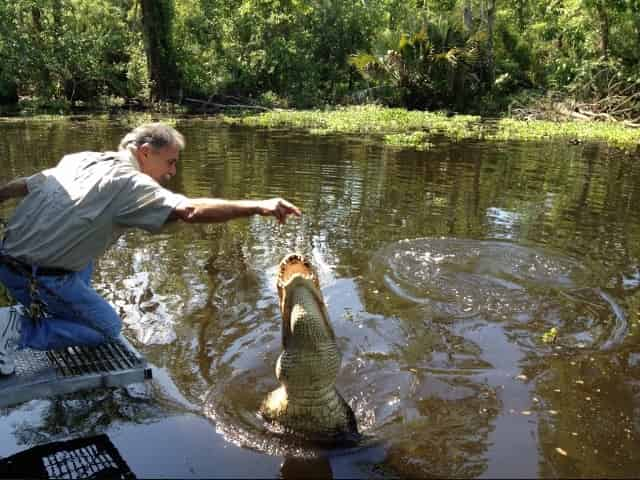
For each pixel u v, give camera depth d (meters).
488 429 3.26
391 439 3.16
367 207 7.72
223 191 8.30
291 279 3.09
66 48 22.31
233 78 24.42
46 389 3.21
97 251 3.43
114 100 23.05
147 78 23.50
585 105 21.25
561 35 24.73
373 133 15.71
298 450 3.03
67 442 3.05
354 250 6.13
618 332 4.52
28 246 3.36
